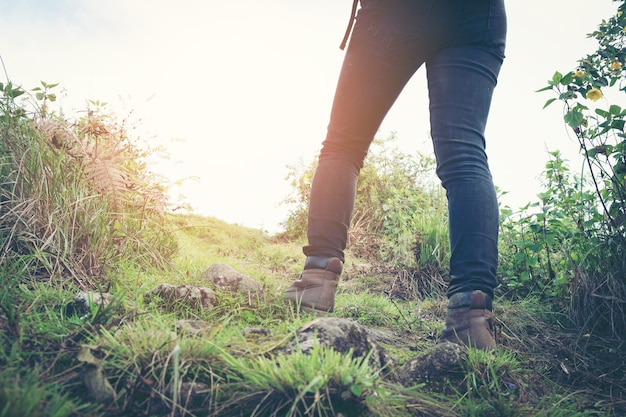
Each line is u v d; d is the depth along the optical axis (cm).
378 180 696
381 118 184
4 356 101
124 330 123
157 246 291
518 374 150
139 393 101
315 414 103
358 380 106
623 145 215
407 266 377
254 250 535
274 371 106
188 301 185
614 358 181
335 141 186
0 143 216
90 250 221
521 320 230
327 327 133
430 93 175
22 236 202
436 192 578
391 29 171
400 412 114
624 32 244
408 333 205
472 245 158
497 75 177
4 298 143
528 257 302
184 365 112
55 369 107
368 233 582
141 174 325
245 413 103
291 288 192
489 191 162
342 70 184
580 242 250
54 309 157
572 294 229
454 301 159
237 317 184
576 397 146
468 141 165
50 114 253
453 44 171
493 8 171
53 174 223
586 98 215
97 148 263
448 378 137
